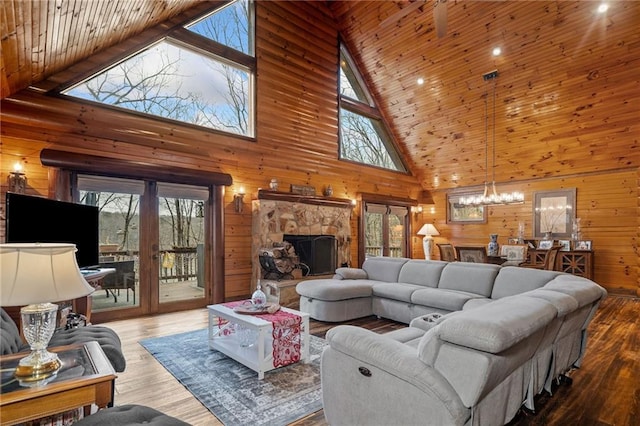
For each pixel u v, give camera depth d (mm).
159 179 4781
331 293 4316
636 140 5723
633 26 4535
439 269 4531
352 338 1867
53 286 1411
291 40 6367
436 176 8562
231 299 5426
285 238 5980
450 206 8734
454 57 6027
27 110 3826
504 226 7766
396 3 5906
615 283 6250
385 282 4957
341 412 1923
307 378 2758
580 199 6688
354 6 6469
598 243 6457
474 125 6906
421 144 7961
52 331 1594
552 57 5289
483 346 1436
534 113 6129
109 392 1560
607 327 4168
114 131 4418
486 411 1645
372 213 8016
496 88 6086
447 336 1534
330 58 6996
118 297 4523
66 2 2697
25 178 3797
